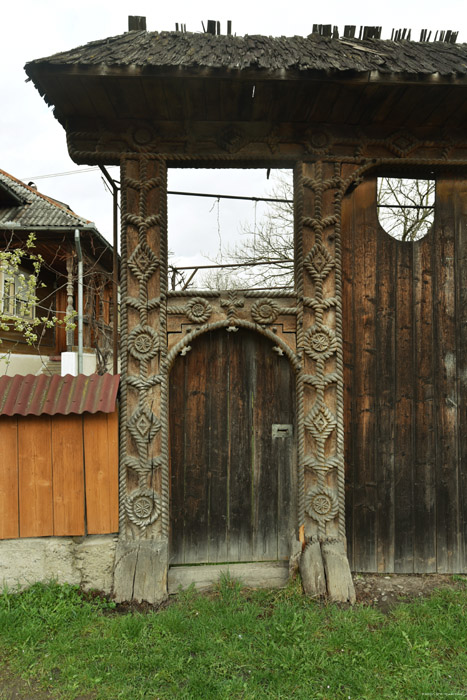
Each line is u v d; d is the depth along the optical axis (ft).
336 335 10.12
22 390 9.87
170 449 10.43
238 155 10.10
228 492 10.53
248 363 10.66
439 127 10.44
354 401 10.60
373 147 10.36
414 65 9.05
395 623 8.53
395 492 10.60
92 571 9.61
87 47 9.42
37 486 9.71
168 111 9.76
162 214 9.97
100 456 9.81
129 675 7.14
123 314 9.87
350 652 7.65
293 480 10.55
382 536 10.51
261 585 9.92
